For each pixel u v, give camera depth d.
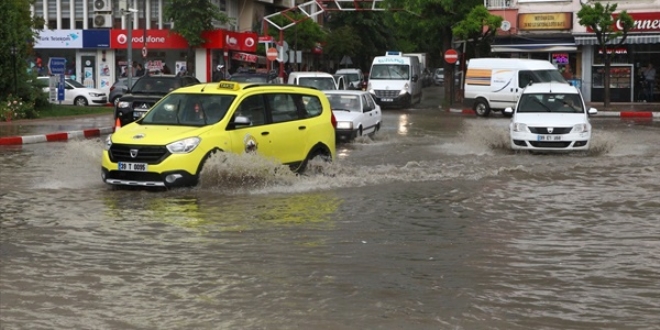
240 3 61.06
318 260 8.95
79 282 8.03
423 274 8.39
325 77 34.50
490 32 43.31
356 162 18.69
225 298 7.48
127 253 9.24
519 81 36.84
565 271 8.59
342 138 23.55
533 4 43.94
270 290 7.74
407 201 12.97
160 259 8.96
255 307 7.20
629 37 41.78
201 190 13.47
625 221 11.43
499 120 34.72
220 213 11.67
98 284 7.95
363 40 73.06
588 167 17.69
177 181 13.23
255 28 61.62
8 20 31.34
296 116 15.18
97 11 53.47
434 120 34.72
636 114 35.50
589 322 6.86
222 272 8.41
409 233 10.47
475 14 42.31
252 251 9.35
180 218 11.29
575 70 44.00
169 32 52.84
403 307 7.22
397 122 33.34
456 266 8.74
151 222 11.01
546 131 20.30
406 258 9.09
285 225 10.86
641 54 42.75
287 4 68.00
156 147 13.27
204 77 53.16
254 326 6.68
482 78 37.62
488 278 8.26
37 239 9.98
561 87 22.05
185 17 51.56
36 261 8.87
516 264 8.87
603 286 8.00
